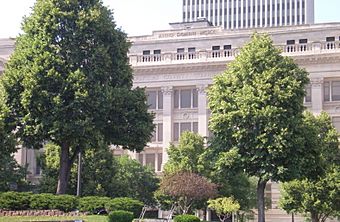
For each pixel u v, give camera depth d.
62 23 37.38
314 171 37.72
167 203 51.28
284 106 36.06
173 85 69.12
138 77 70.38
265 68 36.97
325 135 45.41
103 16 38.25
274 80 36.50
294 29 67.69
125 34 40.06
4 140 42.03
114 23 39.38
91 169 51.69
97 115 36.59
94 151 49.81
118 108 37.62
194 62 67.88
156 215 58.03
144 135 38.97
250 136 35.66
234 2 144.75
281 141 34.69
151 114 40.12
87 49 37.75
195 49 71.31
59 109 35.31
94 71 37.16
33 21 37.75
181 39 71.94
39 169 69.25
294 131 35.72
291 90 35.97
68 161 38.09
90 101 36.06
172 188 45.59
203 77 67.94
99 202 33.41
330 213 47.06
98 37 38.25
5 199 32.28
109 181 52.50
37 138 36.81
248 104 35.88
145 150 68.62
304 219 60.22
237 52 66.81
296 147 35.41
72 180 50.91
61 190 37.44
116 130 38.19
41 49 36.69
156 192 51.94
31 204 32.84
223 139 37.03
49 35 37.00
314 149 36.97
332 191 44.06
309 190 45.06
